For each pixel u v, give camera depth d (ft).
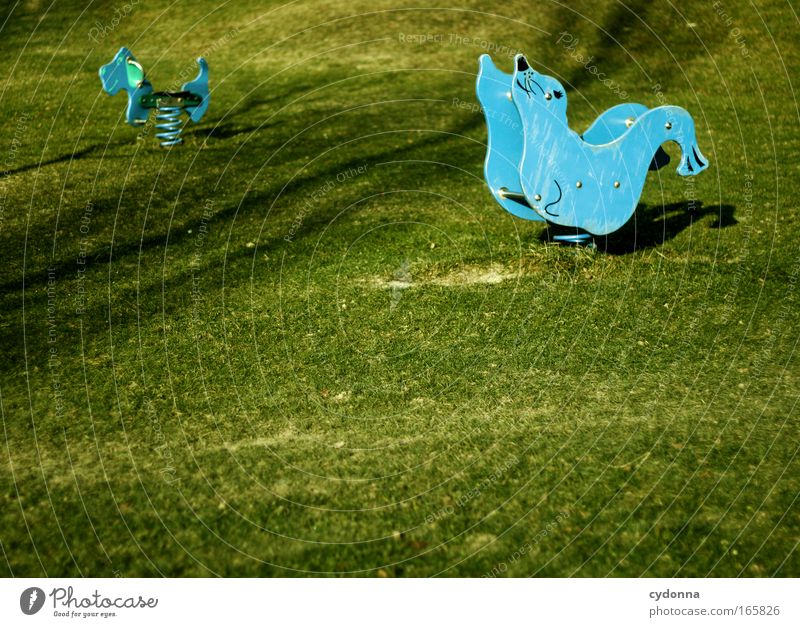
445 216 26.13
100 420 16.37
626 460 14.75
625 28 48.03
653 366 17.74
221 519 13.60
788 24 46.29
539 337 19.11
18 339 19.39
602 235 23.72
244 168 31.42
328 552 12.92
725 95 38.96
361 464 14.90
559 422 15.97
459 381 17.56
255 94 42.39
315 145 34.09
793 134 33.19
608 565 12.62
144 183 29.94
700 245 23.29
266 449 15.40
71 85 44.11
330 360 18.52
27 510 13.80
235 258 23.65
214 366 18.34
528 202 20.95
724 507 13.52
